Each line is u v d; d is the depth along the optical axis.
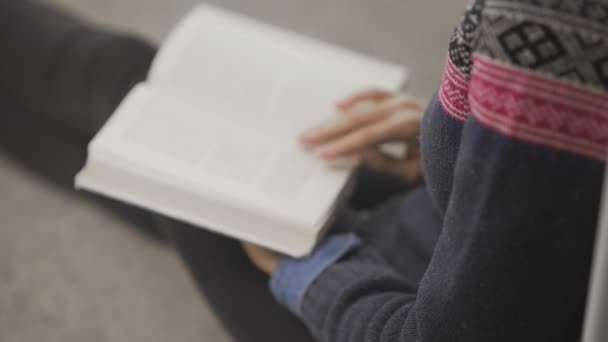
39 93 1.07
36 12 1.11
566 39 0.36
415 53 1.56
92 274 1.24
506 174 0.39
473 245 0.43
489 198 0.41
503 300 0.45
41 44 1.06
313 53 0.97
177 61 0.94
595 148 0.38
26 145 1.18
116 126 0.84
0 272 1.23
